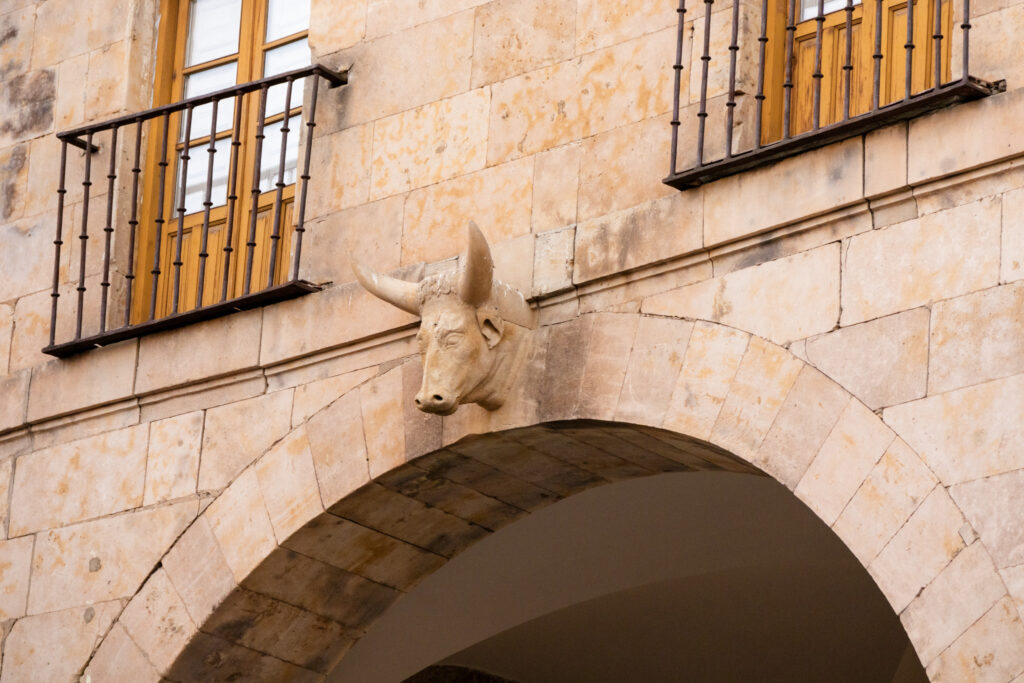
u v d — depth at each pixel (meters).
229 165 15.96
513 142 14.21
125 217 16.11
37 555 15.62
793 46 13.70
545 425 13.54
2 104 16.97
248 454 14.82
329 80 15.16
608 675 18.53
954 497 11.71
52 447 15.84
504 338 13.59
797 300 12.60
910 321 12.12
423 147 14.63
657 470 14.16
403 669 16.03
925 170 12.23
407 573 15.20
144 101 16.39
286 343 14.76
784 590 17.02
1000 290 11.84
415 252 14.45
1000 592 11.42
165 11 16.59
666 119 13.57
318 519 14.43
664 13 13.80
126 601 15.09
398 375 14.24
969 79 12.03
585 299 13.56
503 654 18.06
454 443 13.88
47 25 16.94
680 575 16.47
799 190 12.70
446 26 14.77
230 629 14.87
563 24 14.22
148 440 15.35
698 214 13.10
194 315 15.05
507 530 15.93
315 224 14.98
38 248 16.39
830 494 12.19
